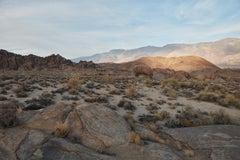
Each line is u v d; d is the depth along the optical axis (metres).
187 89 31.89
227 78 66.44
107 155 9.18
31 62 85.06
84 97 21.27
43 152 8.23
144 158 9.39
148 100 22.84
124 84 32.69
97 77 42.62
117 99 21.66
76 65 96.81
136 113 17.83
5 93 19.83
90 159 8.41
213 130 13.46
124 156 9.38
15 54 88.56
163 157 9.72
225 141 11.93
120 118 12.43
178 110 19.23
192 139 12.27
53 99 19.44
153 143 10.97
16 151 8.26
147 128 13.34
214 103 23.56
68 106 12.57
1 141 8.77
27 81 28.78
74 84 26.17
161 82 36.44
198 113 18.89
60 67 88.06
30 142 8.91
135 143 10.54
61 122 10.93
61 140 9.34
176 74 63.25
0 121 9.99
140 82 37.09
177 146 11.50
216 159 10.23
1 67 76.38
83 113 11.59
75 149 8.86
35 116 11.30
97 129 10.83
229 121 16.98
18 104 15.80
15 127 10.13
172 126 15.20
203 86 33.25
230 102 23.48
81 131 10.45
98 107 12.67
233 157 10.32
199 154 10.78
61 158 8.09
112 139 10.45
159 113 17.64
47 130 10.25
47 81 30.66
